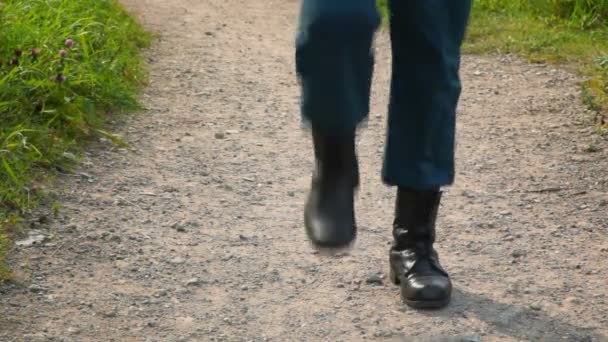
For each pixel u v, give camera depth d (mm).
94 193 7500
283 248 6727
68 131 8500
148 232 6895
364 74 4027
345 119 4027
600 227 7164
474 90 10875
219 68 11539
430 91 5301
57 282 6078
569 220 7289
